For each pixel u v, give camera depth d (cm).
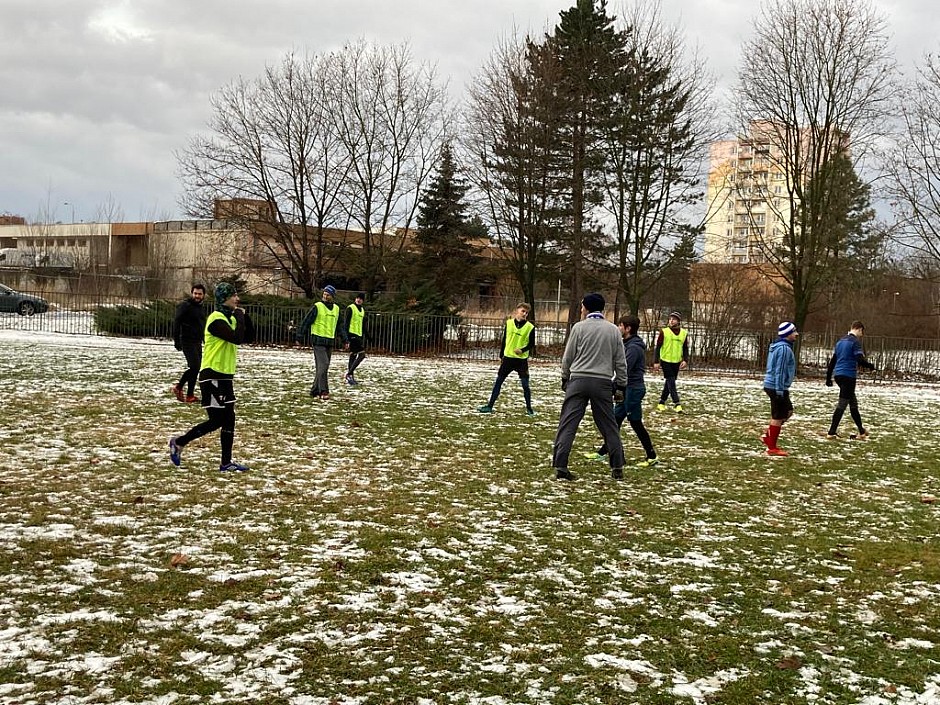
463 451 1079
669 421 1484
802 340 2980
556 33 3212
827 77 2908
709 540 707
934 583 613
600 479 942
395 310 3006
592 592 563
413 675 426
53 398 1358
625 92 3066
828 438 1349
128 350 2402
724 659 462
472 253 4238
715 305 3312
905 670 455
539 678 429
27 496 745
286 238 3594
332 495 807
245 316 881
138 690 398
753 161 3481
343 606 517
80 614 487
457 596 545
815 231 3005
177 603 511
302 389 1670
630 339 1038
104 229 6538
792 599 566
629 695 413
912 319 3712
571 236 3281
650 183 3092
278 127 3469
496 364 2691
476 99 3238
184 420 1202
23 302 3756
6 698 386
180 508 731
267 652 447
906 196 2939
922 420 1673
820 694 423
